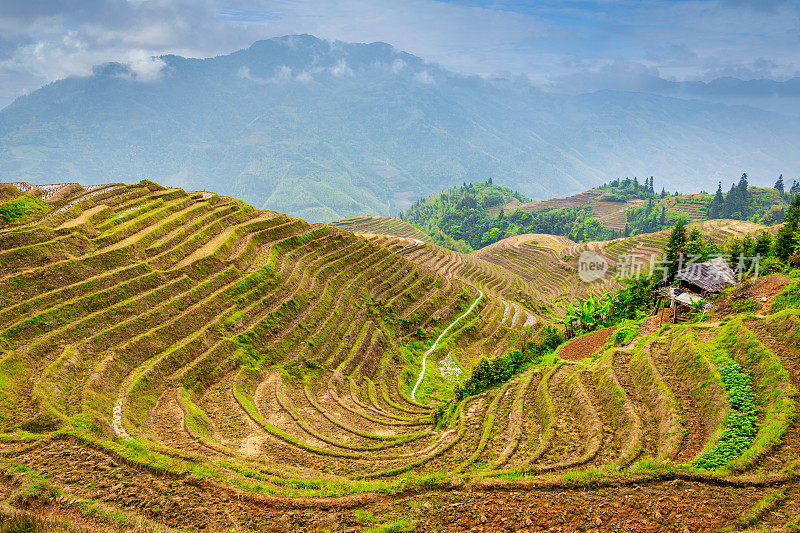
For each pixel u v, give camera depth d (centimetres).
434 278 6962
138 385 3152
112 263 4088
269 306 4581
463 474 2147
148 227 4853
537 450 2375
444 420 3212
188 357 3603
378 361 4881
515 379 3353
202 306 4072
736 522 1570
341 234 6794
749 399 2222
